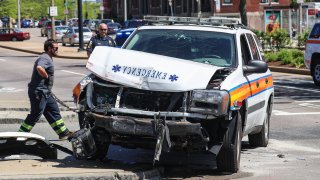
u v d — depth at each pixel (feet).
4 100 76.33
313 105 79.15
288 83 107.96
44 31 347.36
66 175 35.14
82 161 41.04
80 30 193.88
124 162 41.73
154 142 37.55
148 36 45.03
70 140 39.50
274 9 235.61
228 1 307.58
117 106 37.96
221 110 36.63
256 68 42.22
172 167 41.65
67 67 139.74
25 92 90.33
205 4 323.98
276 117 69.05
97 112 38.42
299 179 39.17
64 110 65.92
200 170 40.91
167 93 37.47
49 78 48.65
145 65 38.37
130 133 36.63
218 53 42.63
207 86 37.35
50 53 48.88
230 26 46.39
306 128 61.62
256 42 49.96
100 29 71.26
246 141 54.85
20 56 185.78
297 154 48.65
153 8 386.73
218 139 38.42
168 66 38.29
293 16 224.53
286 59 136.98
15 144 39.34
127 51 40.37
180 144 37.27
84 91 40.06
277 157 47.26
